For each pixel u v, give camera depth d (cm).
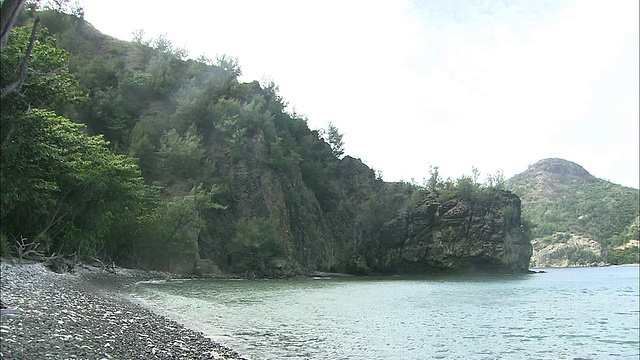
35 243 4138
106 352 1249
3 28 1095
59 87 2778
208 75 12212
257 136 10862
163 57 12525
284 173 11288
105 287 3828
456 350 2202
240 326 2436
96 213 5019
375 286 7006
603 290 6788
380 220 13125
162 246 7050
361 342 2212
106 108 10538
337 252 12250
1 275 2338
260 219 9194
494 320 3334
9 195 3488
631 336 2792
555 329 3012
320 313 3259
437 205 12800
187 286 5244
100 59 11706
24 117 2534
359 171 14625
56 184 4050
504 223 12100
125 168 5019
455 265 12006
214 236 9006
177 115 10706
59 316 1631
